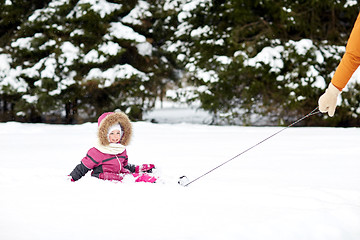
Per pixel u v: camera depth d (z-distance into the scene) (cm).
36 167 421
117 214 246
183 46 1355
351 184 350
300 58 1189
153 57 1399
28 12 1357
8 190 303
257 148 607
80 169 347
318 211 243
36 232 215
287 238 209
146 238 207
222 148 612
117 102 1332
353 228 226
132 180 346
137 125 1041
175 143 680
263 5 1282
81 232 215
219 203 273
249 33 1302
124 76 1270
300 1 1284
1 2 1310
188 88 1312
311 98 1250
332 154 540
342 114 1222
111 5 1292
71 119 1409
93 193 295
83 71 1314
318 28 1303
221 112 1339
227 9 1313
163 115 1827
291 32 1338
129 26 1364
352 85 1156
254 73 1243
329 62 1237
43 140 730
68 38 1298
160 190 308
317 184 348
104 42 1285
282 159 499
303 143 667
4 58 1274
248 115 1290
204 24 1348
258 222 224
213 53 1298
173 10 1354
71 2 1309
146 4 1369
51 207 260
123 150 366
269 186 330
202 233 209
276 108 1280
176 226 225
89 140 732
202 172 405
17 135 819
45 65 1243
